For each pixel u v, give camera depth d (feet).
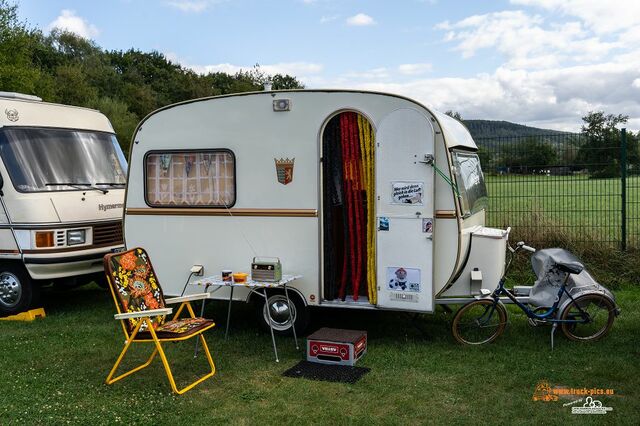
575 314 19.11
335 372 16.76
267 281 18.83
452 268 18.39
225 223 20.65
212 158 20.75
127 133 111.14
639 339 19.26
